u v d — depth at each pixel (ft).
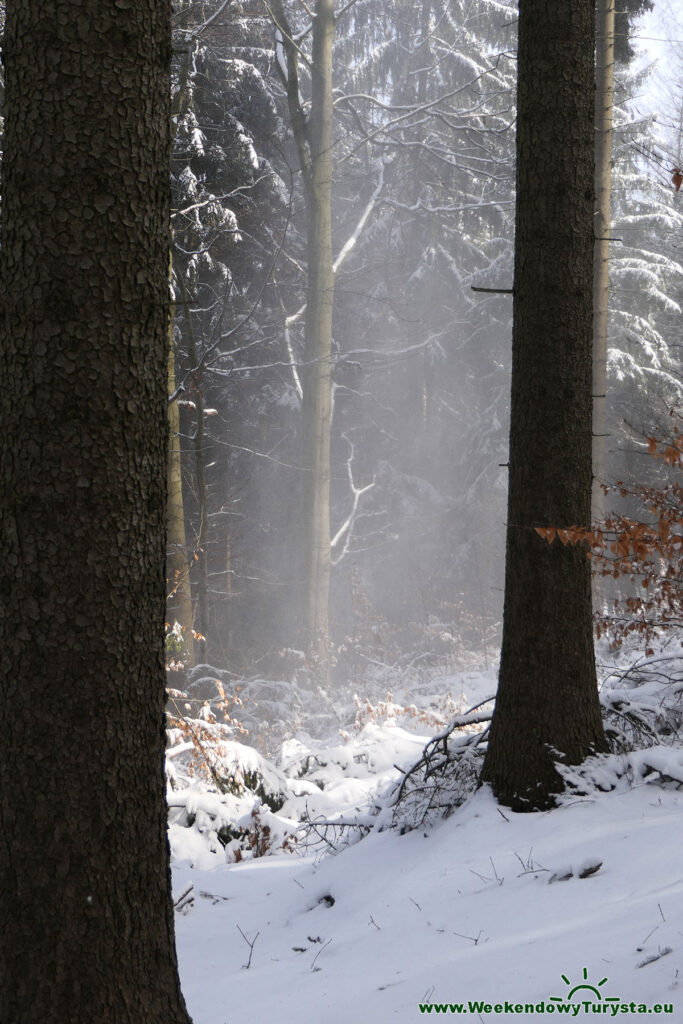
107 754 10.31
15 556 10.22
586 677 21.58
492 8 81.05
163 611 11.07
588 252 21.68
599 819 19.52
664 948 12.38
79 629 10.21
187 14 51.31
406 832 23.67
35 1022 9.93
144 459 10.68
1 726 10.28
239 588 75.51
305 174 59.57
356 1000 14.17
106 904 10.27
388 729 39.68
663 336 89.51
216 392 73.05
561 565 21.35
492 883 18.02
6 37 10.60
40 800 10.11
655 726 24.45
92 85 10.34
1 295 10.48
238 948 20.15
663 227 84.99
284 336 66.49
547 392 21.43
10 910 10.11
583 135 21.50
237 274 72.38
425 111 65.87
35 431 10.18
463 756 23.91
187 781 32.53
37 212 10.23
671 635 32.14
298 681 53.98
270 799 32.76
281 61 60.64
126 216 10.49
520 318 21.83
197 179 63.05
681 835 17.40
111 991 10.19
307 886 23.15
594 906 15.62
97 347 10.30
